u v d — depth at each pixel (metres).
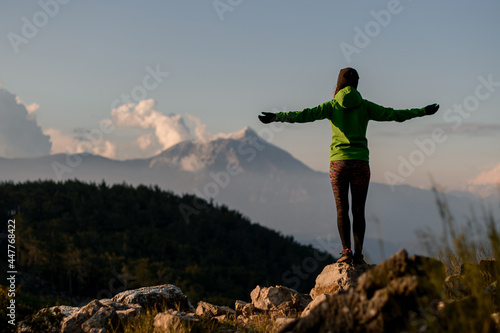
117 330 4.85
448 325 2.97
